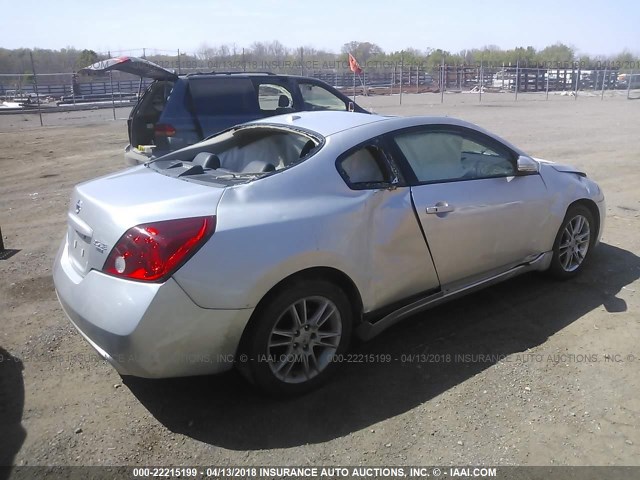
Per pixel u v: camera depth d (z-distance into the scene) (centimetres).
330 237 311
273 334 304
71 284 306
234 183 314
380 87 3709
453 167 390
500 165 420
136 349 271
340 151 341
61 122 2012
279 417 304
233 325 286
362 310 338
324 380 328
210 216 285
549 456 271
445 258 373
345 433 291
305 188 318
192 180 335
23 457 274
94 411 311
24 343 385
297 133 367
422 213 355
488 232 394
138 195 311
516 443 280
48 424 300
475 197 384
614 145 1263
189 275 273
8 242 612
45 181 955
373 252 334
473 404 312
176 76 752
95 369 354
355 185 335
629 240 581
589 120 1866
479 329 396
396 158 359
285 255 293
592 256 533
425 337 387
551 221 441
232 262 281
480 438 285
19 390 330
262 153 382
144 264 272
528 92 3894
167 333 273
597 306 427
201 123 743
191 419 303
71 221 332
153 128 771
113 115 2170
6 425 299
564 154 1134
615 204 729
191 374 291
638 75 3941
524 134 1470
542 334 387
